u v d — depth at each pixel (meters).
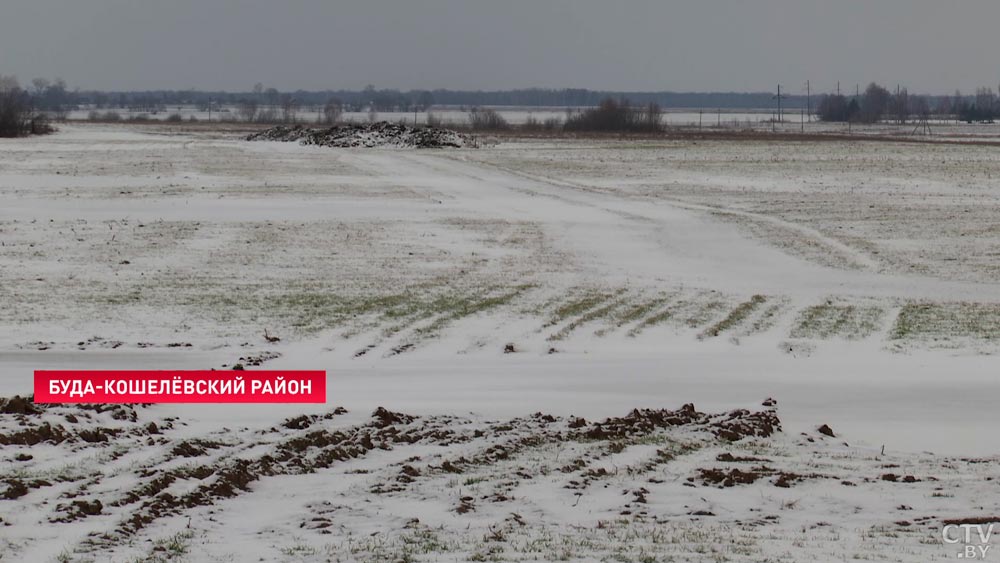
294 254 44.72
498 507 14.78
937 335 30.41
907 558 12.36
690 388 23.88
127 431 18.48
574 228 54.56
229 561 12.02
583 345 28.75
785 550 12.69
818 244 49.62
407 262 43.25
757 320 32.53
